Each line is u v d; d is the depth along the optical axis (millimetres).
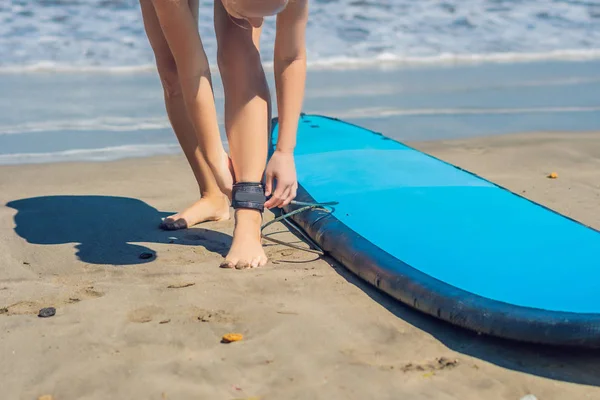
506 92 6430
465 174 3572
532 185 3982
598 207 3609
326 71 7055
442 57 7777
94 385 2076
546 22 9070
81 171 4254
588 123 5473
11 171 4223
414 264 2623
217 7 2738
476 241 2777
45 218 3477
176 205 3715
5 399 2016
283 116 2760
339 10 9000
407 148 4035
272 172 2793
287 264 2922
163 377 2113
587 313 2180
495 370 2172
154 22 3014
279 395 2031
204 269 2865
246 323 2428
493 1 9688
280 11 2369
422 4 9375
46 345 2281
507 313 2227
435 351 2270
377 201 3221
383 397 2031
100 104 5719
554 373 2158
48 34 7645
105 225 3393
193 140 3330
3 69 6668
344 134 4285
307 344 2303
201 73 2666
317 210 3170
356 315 2492
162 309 2520
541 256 2619
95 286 2709
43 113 5434
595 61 7805
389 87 6488
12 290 2686
